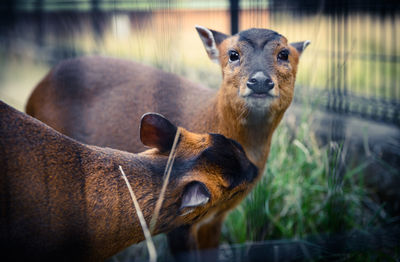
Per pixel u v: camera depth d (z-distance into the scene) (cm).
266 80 86
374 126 126
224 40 94
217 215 92
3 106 75
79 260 77
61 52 204
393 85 140
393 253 98
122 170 78
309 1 141
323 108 127
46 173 75
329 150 104
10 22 246
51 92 105
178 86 101
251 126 91
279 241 98
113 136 100
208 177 80
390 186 113
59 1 206
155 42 123
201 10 170
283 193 109
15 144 74
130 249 103
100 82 104
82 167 77
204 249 100
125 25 176
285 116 121
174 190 80
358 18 171
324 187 109
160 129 82
